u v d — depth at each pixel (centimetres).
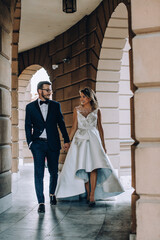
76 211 484
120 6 698
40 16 922
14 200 575
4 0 516
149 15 316
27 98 1560
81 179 524
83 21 908
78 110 527
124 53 1012
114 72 852
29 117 508
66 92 1022
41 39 1151
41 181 491
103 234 366
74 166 526
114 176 532
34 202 555
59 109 525
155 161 312
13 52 931
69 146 538
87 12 880
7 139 518
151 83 316
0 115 495
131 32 332
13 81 946
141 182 313
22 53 1336
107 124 857
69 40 1005
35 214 468
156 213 308
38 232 379
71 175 525
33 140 505
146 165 313
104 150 536
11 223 421
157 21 314
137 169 315
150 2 316
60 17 925
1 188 485
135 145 326
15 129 935
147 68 316
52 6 849
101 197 546
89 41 887
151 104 314
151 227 308
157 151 312
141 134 315
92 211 482
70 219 436
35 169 495
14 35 906
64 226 402
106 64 838
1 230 390
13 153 909
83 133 522
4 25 512
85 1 806
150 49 317
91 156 514
